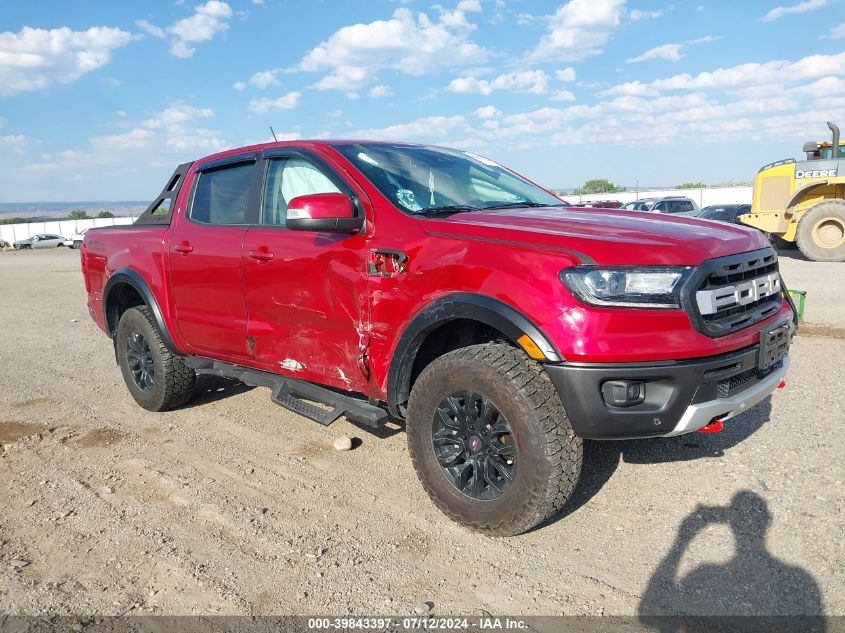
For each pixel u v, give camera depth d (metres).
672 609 2.56
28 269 22.56
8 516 3.50
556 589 2.72
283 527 3.31
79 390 5.97
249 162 4.42
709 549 2.96
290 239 3.87
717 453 3.95
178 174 5.11
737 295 3.02
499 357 2.96
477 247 3.06
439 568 2.91
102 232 5.68
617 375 2.72
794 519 3.15
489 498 3.08
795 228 15.58
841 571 2.72
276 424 4.88
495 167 4.62
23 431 4.85
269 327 4.05
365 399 3.98
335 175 3.78
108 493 3.75
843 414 4.49
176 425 4.92
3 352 7.80
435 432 3.26
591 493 3.54
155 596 2.75
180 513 3.49
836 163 15.09
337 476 3.91
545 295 2.80
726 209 20.12
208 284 4.42
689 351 2.77
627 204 26.03
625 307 2.73
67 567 2.98
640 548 3.00
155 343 4.98
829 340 6.59
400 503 3.54
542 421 2.84
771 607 2.54
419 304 3.23
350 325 3.57
